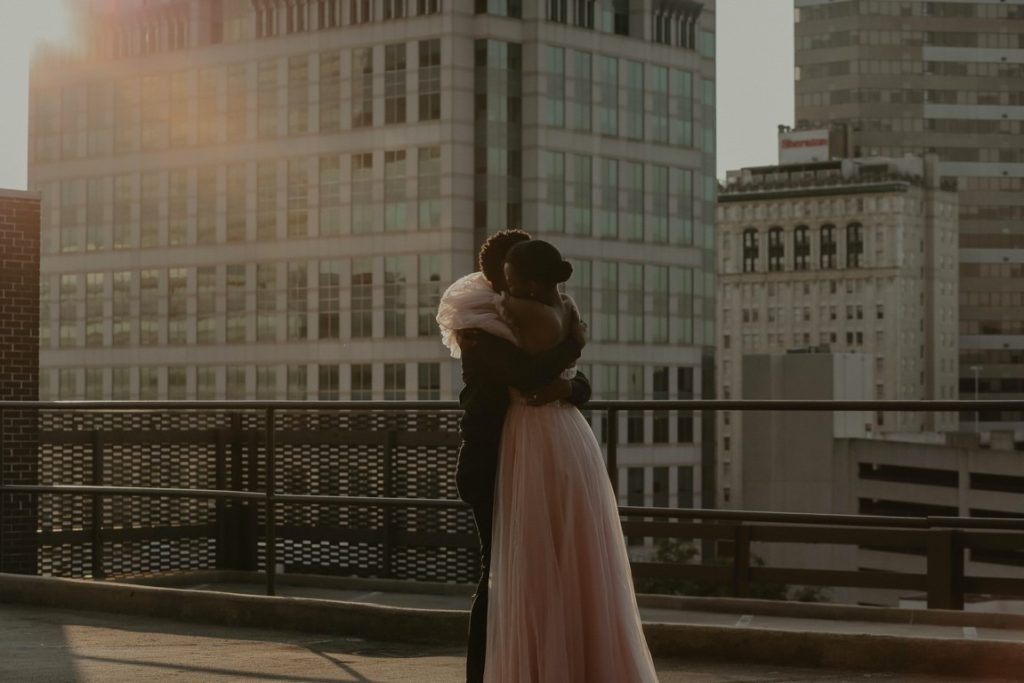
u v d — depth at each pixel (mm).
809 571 13242
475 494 5199
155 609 8508
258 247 104938
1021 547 10789
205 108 107062
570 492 5082
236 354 105875
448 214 97375
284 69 103500
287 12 103438
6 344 14727
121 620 8430
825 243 199250
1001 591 11109
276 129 104000
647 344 104812
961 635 8477
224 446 14031
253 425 13992
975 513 81500
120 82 111000
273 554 8453
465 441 5172
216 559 14023
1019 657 6512
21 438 14359
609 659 5047
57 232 114188
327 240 101938
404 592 11953
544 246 5066
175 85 108438
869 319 196750
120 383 111375
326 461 13797
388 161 99688
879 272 196125
